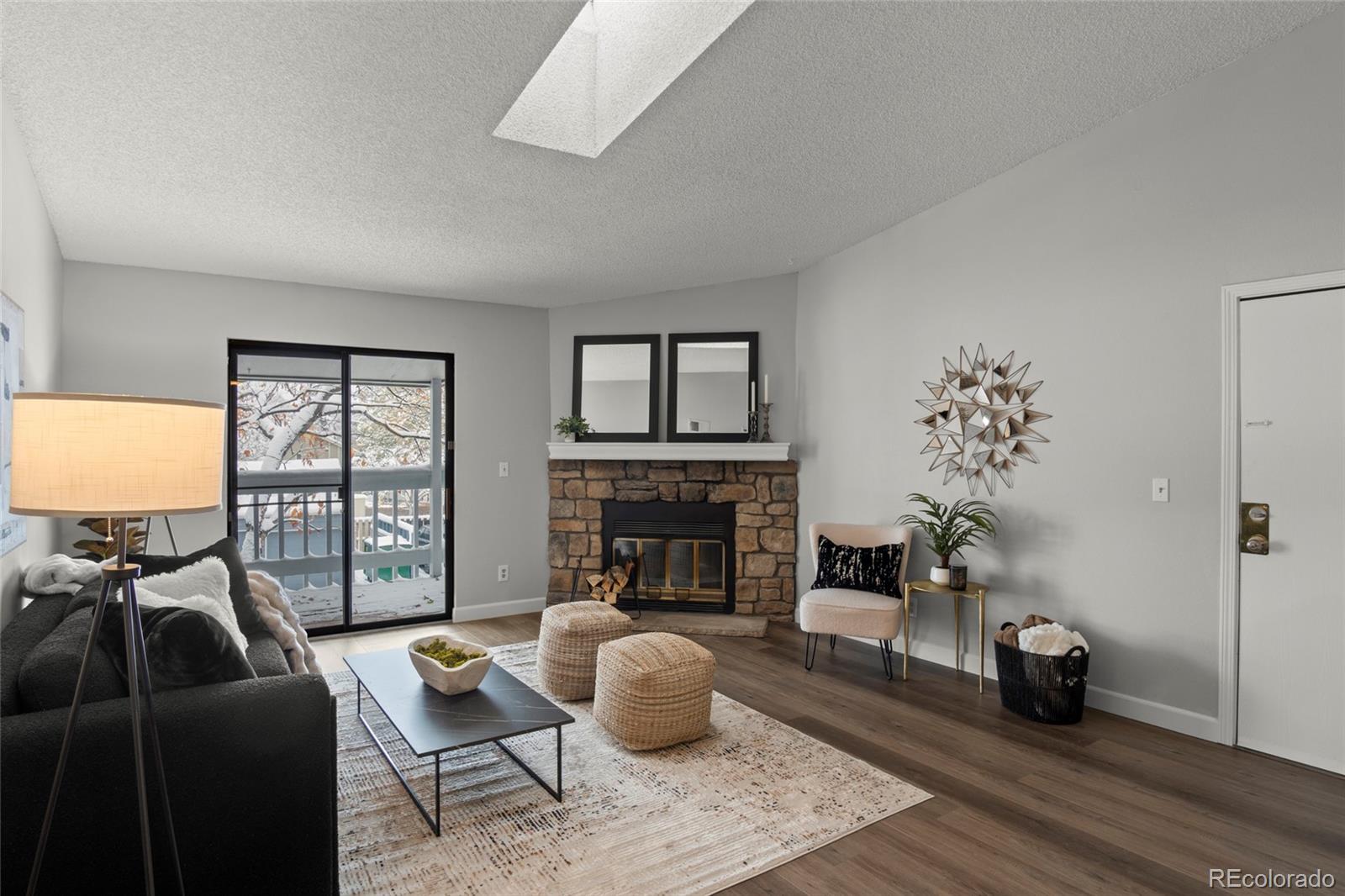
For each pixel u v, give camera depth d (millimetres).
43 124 2660
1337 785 2809
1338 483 2904
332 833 1931
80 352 4230
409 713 2646
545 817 2551
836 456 5184
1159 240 3414
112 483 1526
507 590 5641
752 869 2244
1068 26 2758
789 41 2625
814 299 5391
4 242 2473
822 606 4188
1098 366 3646
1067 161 3766
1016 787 2797
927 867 2266
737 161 3510
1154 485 3438
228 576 2881
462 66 2432
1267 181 3066
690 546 5602
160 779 1609
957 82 3047
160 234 3828
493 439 5578
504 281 5000
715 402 5551
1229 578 3189
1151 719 3438
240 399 4742
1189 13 2787
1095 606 3662
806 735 3309
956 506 4344
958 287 4309
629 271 5047
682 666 3160
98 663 1803
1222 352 3203
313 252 4230
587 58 3240
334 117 2736
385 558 5348
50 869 1604
